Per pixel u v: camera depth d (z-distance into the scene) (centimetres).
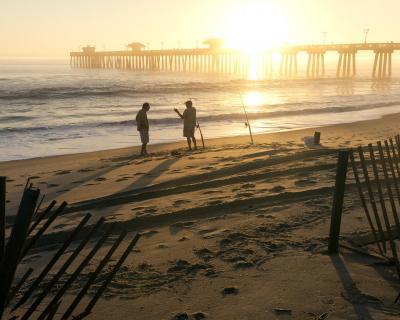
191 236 568
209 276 449
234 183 853
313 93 4991
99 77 8138
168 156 1234
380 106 3478
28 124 2362
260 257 495
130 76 8869
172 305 392
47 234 571
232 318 366
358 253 501
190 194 776
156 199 752
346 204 685
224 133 2105
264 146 1393
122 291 418
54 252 522
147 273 458
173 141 1881
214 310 381
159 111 3033
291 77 9575
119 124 2370
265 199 727
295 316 367
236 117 2742
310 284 425
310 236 558
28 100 3612
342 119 2656
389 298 396
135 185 870
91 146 1756
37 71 11106
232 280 439
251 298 400
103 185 890
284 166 990
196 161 1112
